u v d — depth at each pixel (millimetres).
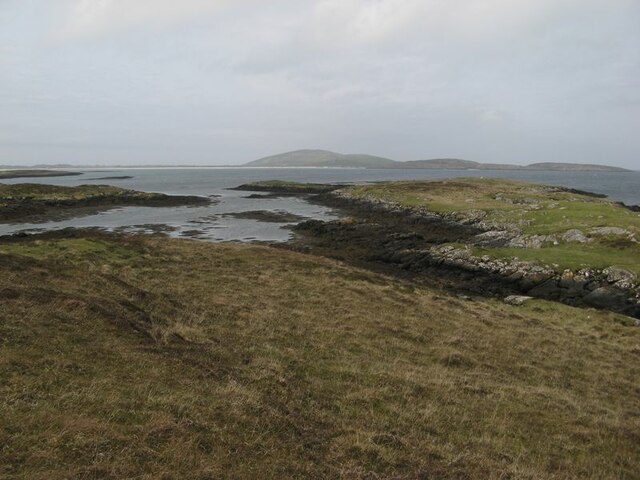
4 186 94750
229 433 9898
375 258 48531
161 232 64062
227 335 18344
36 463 7559
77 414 9398
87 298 18078
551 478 10461
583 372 19984
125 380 11609
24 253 30875
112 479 7457
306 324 21547
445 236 60094
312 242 57312
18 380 10391
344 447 10422
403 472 9680
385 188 105875
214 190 149125
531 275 38094
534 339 23953
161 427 9367
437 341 21641
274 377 14359
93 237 40719
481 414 14016
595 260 38406
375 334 21422
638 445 13203
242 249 41594
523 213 63625
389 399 14211
